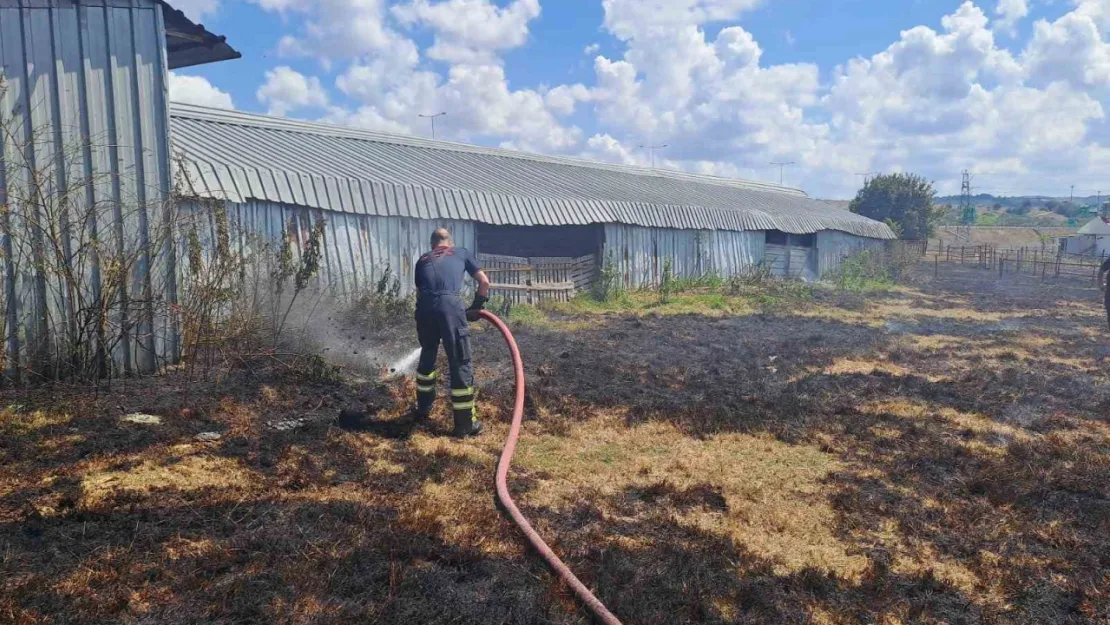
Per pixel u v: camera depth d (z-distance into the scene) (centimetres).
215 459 451
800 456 527
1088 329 1295
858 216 3164
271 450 477
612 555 349
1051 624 307
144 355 671
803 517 416
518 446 528
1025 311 1598
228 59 927
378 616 286
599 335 1083
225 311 727
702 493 445
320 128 1595
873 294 1923
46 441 462
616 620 288
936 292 2059
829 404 689
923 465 511
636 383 758
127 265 638
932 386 776
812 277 2514
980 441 579
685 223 1866
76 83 629
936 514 423
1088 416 663
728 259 2083
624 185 2070
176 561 316
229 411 557
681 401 686
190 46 884
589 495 435
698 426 591
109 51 650
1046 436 594
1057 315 1520
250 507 379
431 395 567
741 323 1276
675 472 484
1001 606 321
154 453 450
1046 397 734
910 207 4994
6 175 593
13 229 596
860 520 411
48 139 614
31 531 337
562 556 346
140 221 673
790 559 362
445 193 1247
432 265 562
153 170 685
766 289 1828
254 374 672
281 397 611
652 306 1481
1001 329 1273
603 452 523
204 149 979
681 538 379
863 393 741
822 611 313
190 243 692
